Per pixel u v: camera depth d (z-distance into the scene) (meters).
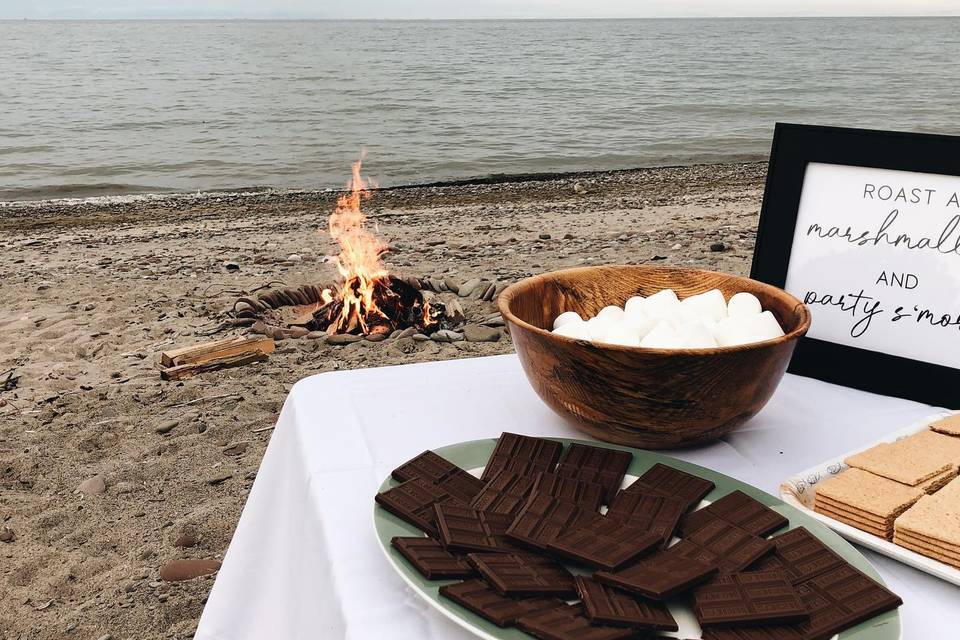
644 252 7.98
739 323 1.22
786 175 1.51
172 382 4.59
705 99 31.80
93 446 3.81
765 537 0.93
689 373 1.07
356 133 22.86
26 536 3.07
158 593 2.72
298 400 1.41
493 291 6.21
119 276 7.13
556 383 1.18
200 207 12.68
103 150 20.14
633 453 1.13
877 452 1.12
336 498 1.09
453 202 12.72
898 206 1.41
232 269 7.33
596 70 48.91
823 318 1.51
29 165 18.12
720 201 12.00
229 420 4.07
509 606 0.78
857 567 0.87
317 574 1.03
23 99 31.61
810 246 1.51
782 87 36.91
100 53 73.56
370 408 1.39
